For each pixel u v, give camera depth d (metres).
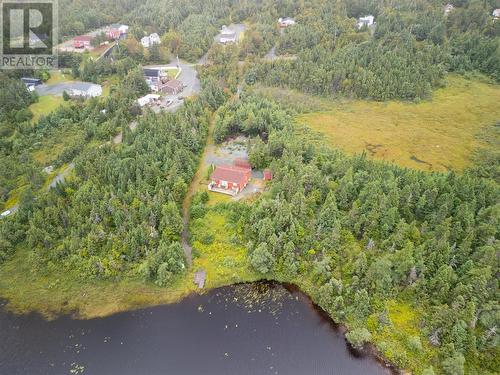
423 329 68.31
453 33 174.00
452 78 161.38
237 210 91.75
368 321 71.25
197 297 78.50
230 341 70.75
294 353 68.75
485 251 71.69
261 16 197.25
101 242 83.50
